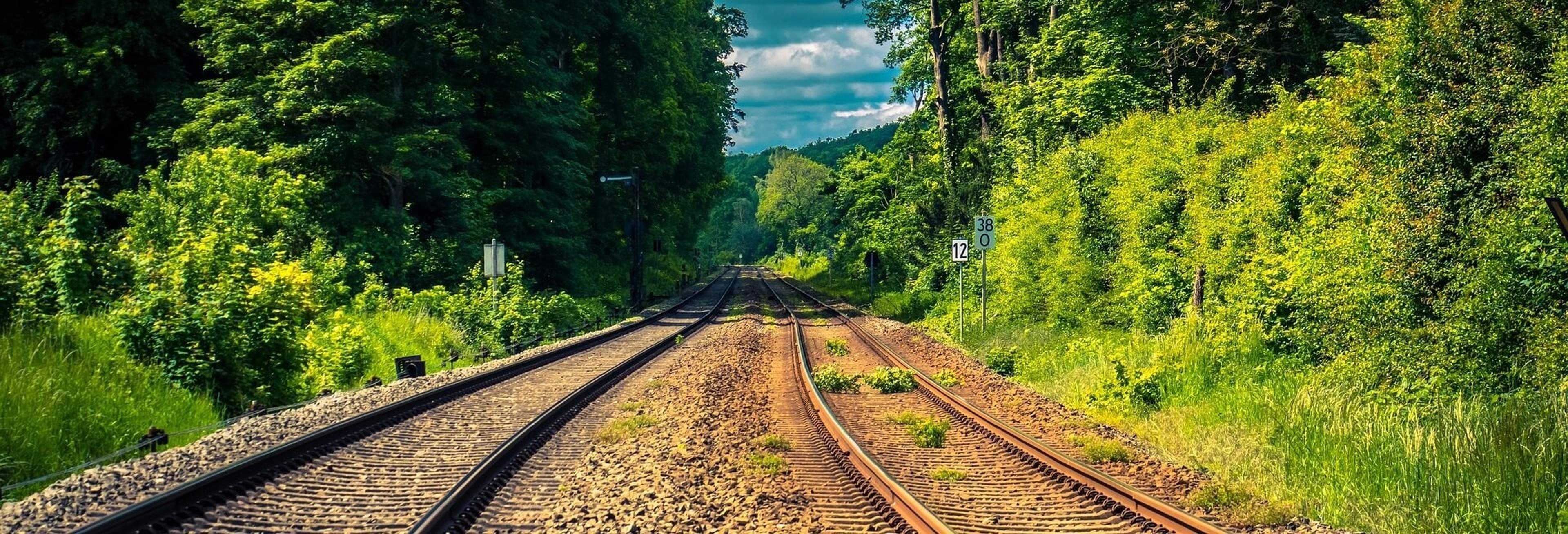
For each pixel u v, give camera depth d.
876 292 49.09
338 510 7.20
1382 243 11.20
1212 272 16.64
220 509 7.03
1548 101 9.38
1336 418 9.80
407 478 8.35
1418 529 7.15
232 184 20.50
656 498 7.52
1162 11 25.72
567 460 9.52
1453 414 9.12
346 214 26.42
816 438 10.70
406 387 14.12
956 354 20.25
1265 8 23.50
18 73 24.03
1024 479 8.77
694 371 17.27
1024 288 23.55
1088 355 17.03
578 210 40.41
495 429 10.97
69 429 9.39
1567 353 8.78
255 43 26.92
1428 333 10.45
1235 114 20.91
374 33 26.61
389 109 26.39
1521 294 9.72
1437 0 11.42
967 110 41.81
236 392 12.70
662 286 63.62
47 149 25.69
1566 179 9.05
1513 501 7.17
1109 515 7.43
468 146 35.19
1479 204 10.48
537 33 35.28
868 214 61.81
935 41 37.66
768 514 7.16
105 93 25.08
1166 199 19.11
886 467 8.99
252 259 15.22
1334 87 14.08
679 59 56.19
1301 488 8.32
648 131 50.25
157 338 12.18
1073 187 22.14
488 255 25.53
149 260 13.73
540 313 26.59
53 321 11.89
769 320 34.03
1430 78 11.46
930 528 6.61
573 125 37.97
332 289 19.19
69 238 13.52
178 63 27.94
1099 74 26.56
